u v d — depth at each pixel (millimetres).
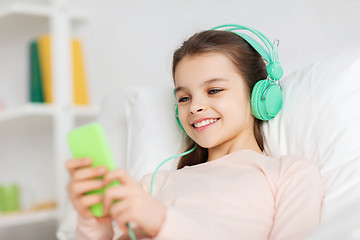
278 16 1623
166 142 1374
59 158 2125
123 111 1576
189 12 1895
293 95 1146
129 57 2135
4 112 2148
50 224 2436
